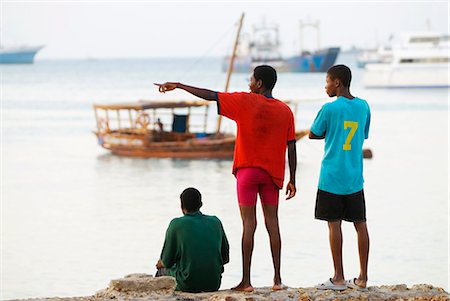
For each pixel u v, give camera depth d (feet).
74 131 423.64
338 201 60.54
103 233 162.91
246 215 61.72
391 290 61.00
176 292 62.34
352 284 61.98
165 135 328.08
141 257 139.33
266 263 131.64
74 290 118.21
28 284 121.39
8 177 261.44
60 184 245.45
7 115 522.47
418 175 255.70
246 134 61.00
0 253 143.43
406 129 423.23
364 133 61.93
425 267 129.39
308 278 122.21
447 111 552.00
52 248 147.54
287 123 61.41
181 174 269.85
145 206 199.82
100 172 275.59
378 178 250.37
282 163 61.62
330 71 61.36
